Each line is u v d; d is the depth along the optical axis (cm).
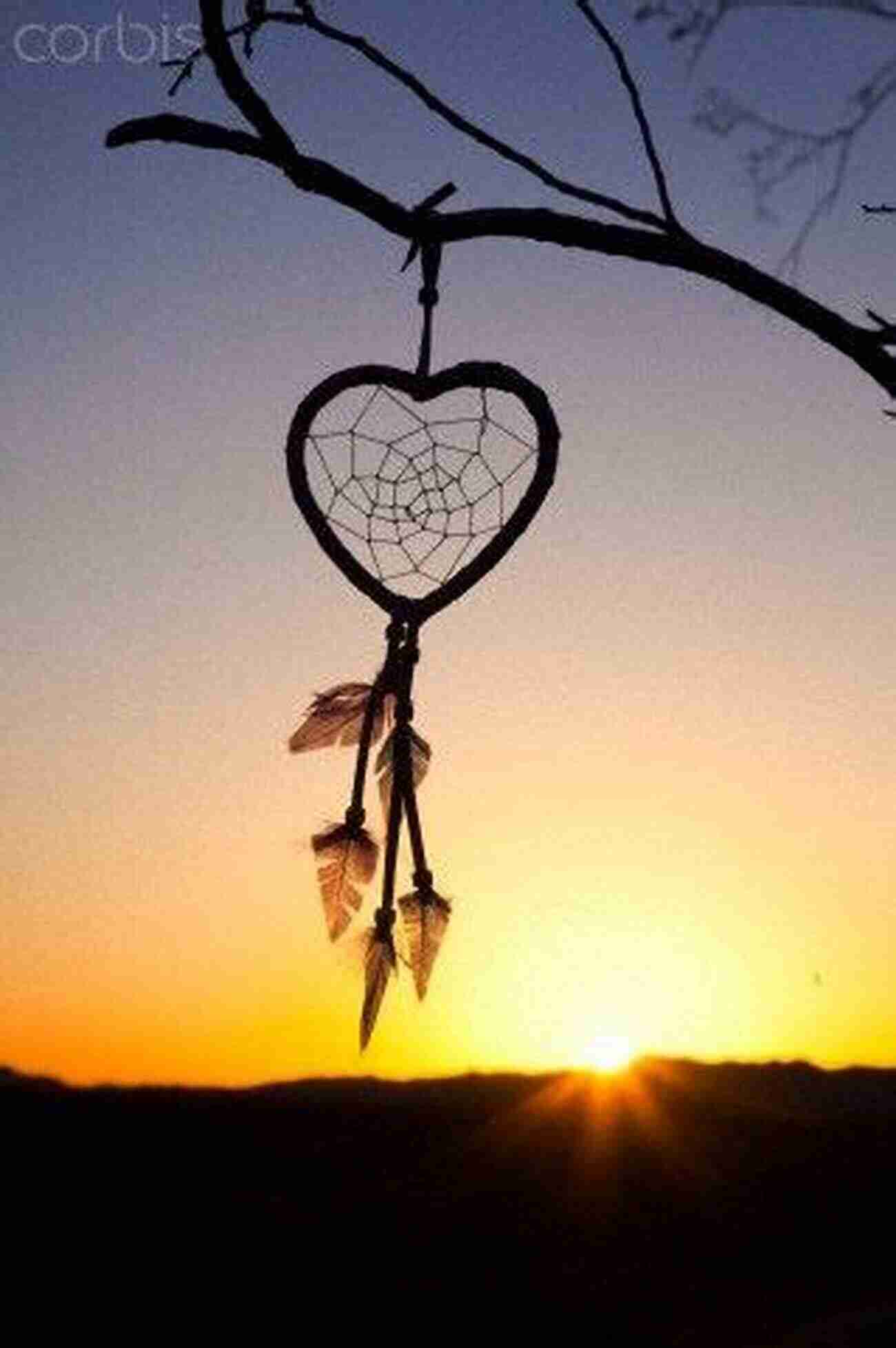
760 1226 1093
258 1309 970
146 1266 1050
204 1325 970
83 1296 1007
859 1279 984
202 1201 1154
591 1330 921
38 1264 1044
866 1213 1114
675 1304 953
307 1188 1188
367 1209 1141
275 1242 1070
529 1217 1125
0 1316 976
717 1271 1009
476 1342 934
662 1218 1133
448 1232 1101
